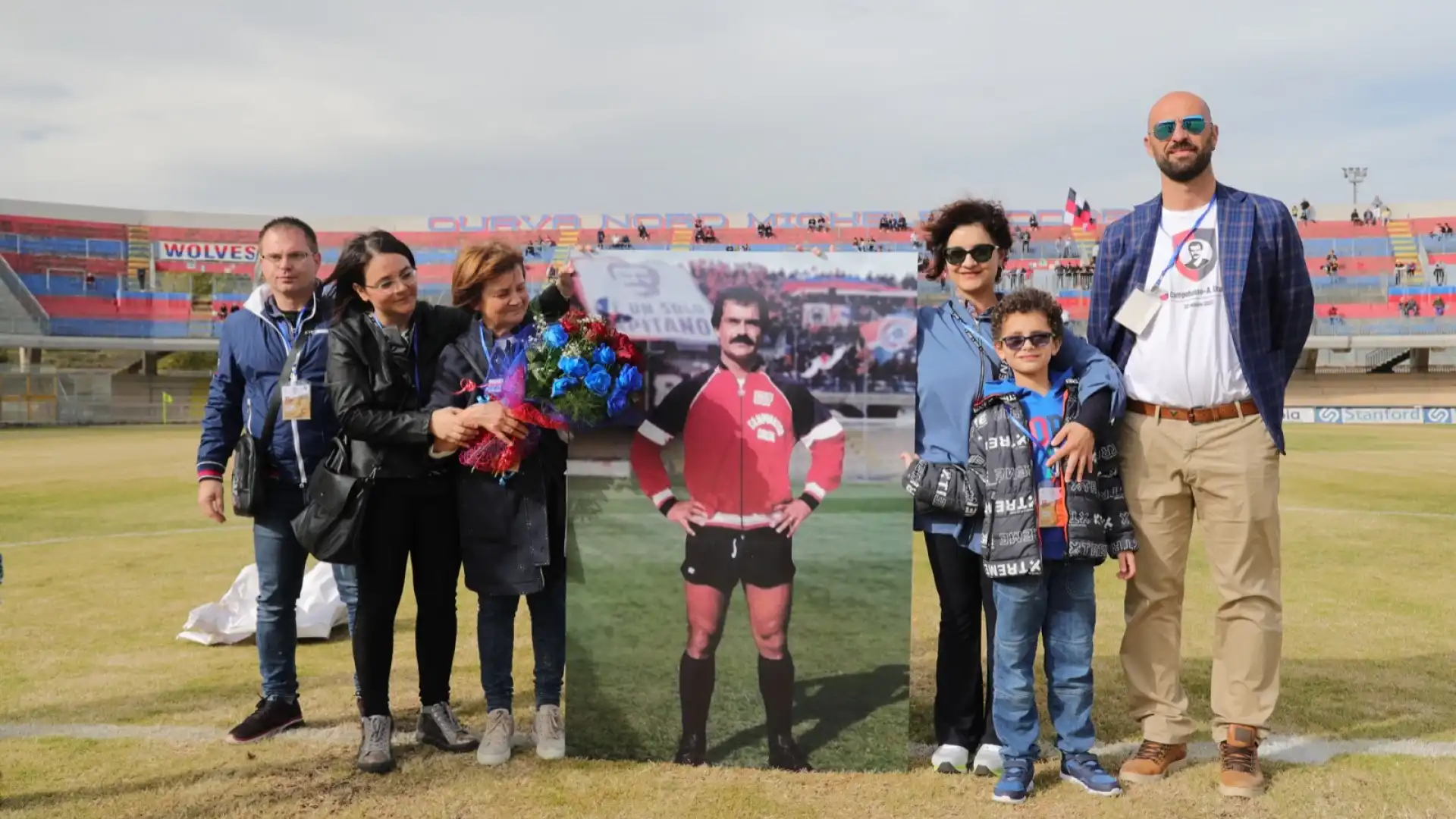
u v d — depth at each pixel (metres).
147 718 3.90
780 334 3.32
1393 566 7.30
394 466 3.26
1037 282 40.00
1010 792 3.01
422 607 3.48
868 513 3.30
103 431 27.83
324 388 3.61
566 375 3.12
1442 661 4.69
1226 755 3.16
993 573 3.05
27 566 7.57
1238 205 3.22
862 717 3.31
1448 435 23.58
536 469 3.38
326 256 44.09
